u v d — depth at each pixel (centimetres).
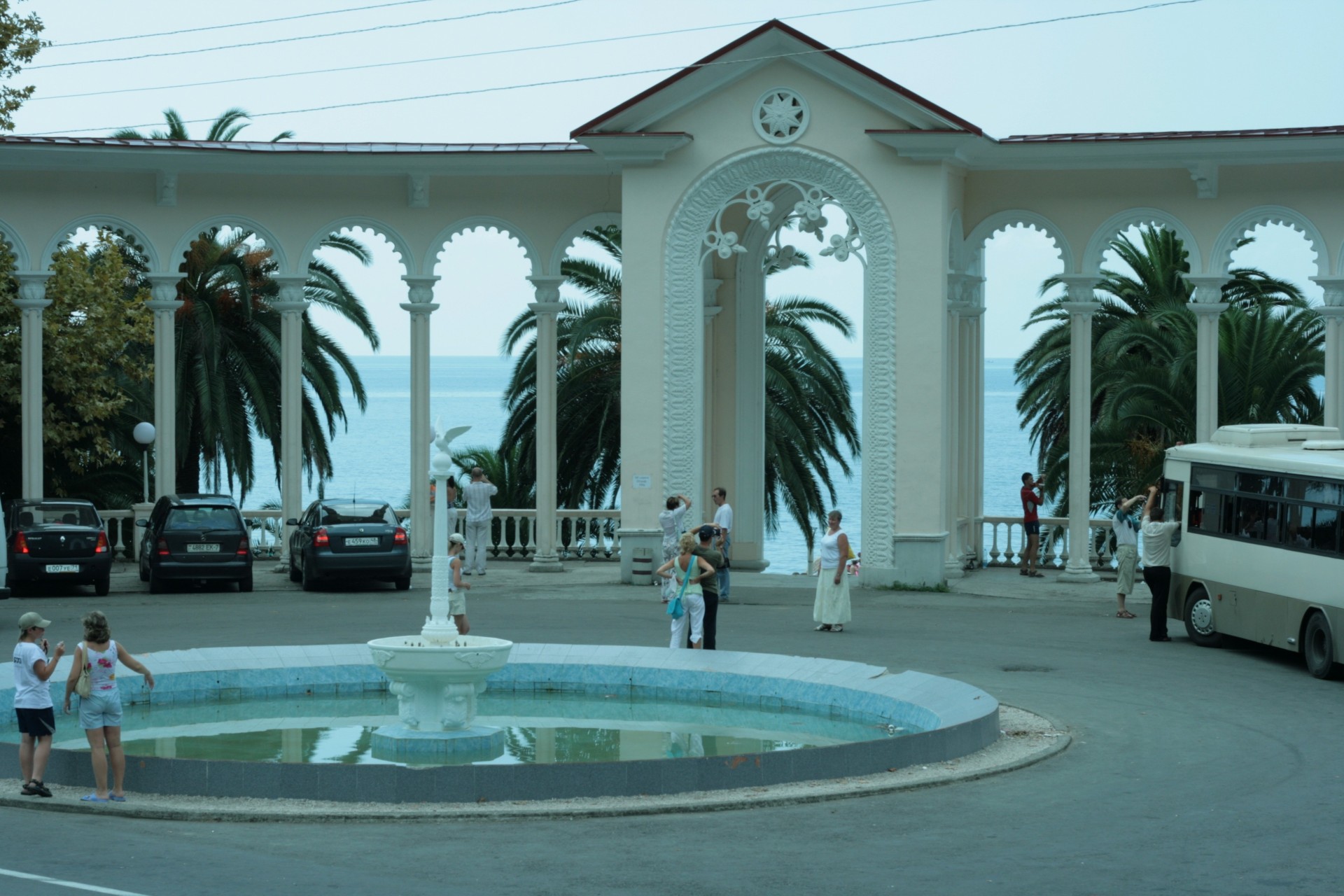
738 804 1197
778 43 2706
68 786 1274
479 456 4156
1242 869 1005
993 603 2541
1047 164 2797
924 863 1023
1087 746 1451
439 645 1500
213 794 1230
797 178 2745
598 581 2852
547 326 3025
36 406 2916
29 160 2850
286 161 2925
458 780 1211
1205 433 2762
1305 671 1925
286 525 2984
